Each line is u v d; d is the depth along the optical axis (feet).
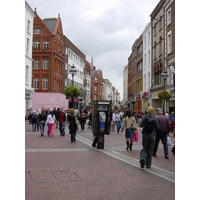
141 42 148.56
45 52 155.63
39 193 18.52
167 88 95.40
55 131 73.92
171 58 93.86
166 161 32.22
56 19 172.65
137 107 155.84
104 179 22.72
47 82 155.84
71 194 18.45
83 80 239.09
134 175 24.38
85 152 37.81
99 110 42.65
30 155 34.17
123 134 69.56
